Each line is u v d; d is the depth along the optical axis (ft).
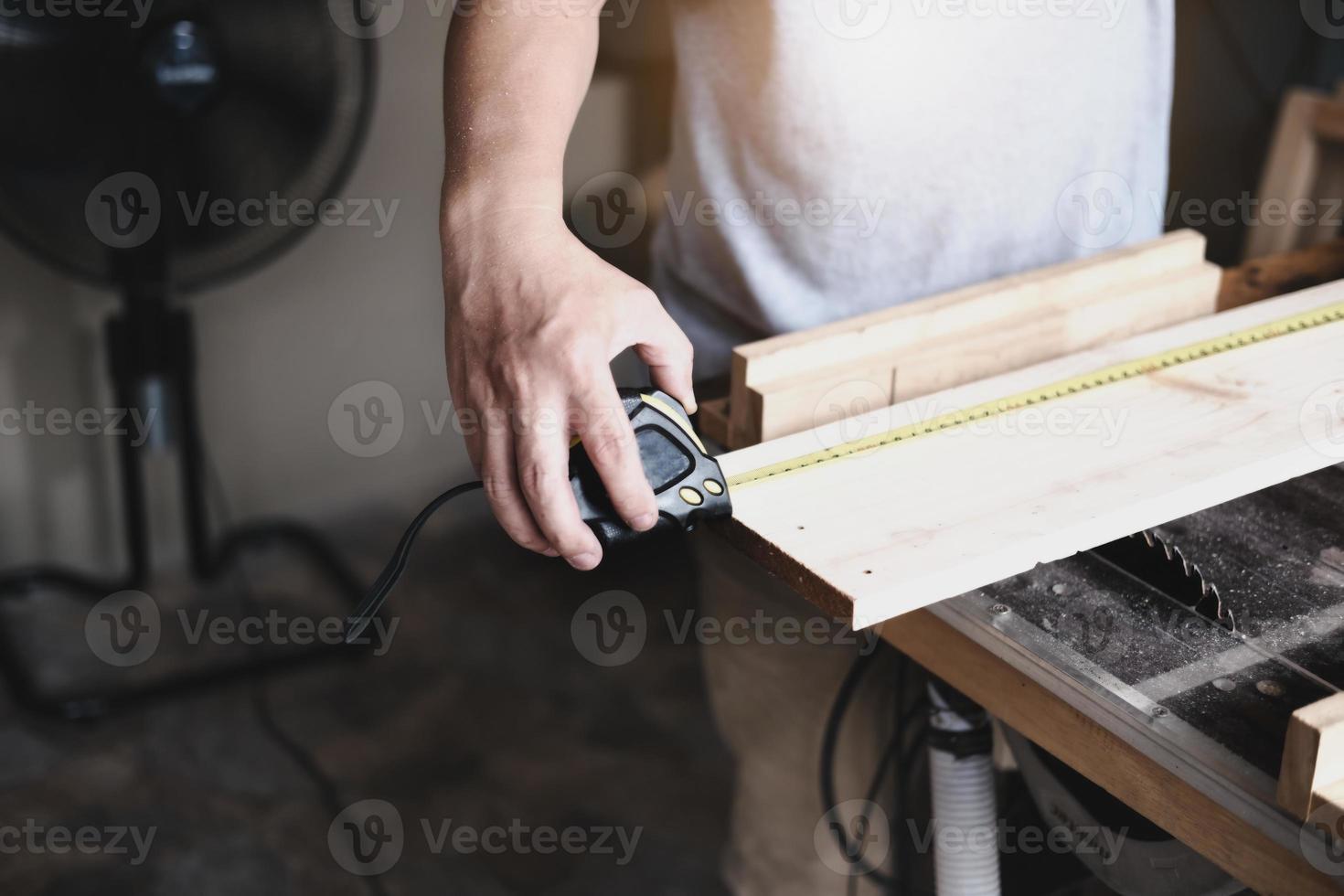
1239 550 2.52
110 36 4.56
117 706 6.08
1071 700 2.22
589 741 6.14
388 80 6.69
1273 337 2.92
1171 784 2.08
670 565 7.42
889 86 3.04
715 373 3.65
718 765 6.00
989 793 2.75
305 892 5.26
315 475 7.43
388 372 7.36
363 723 6.23
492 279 2.31
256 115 4.98
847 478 2.43
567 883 5.32
